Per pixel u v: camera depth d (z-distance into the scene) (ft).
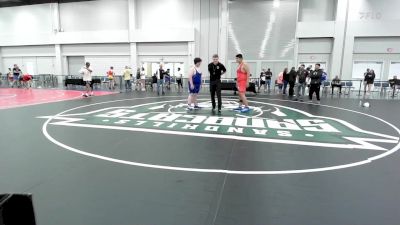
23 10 77.77
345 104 34.47
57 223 7.51
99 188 9.70
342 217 7.86
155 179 10.50
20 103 33.76
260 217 7.86
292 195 9.23
